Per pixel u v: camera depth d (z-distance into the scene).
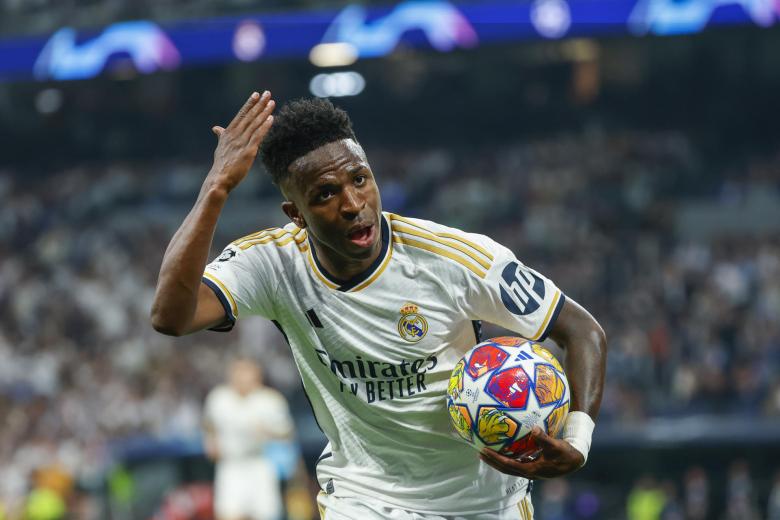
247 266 8.65
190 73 73.81
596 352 8.61
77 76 53.00
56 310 52.03
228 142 7.97
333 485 9.37
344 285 8.46
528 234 56.91
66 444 37.06
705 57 69.69
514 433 8.19
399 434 8.86
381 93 74.00
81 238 61.19
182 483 30.81
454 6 49.47
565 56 69.69
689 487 31.11
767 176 64.69
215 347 44.81
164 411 39.06
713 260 51.50
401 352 8.53
